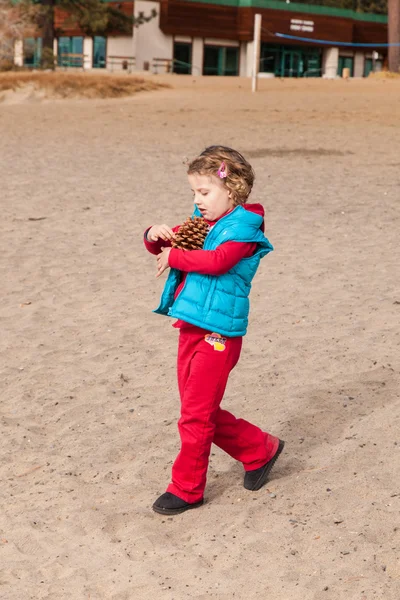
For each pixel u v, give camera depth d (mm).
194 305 6117
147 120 39406
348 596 5289
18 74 56156
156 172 25062
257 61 51125
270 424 7996
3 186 22562
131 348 10531
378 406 8242
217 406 6375
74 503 6824
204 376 6223
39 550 6191
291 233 16656
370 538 5934
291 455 7363
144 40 84750
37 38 89562
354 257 14609
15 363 10195
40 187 22453
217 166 6020
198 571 5719
